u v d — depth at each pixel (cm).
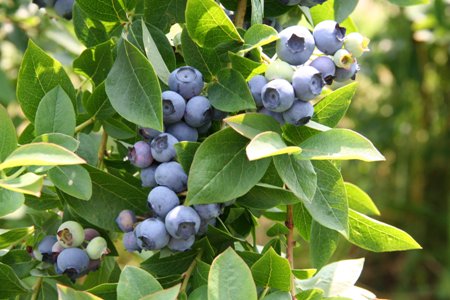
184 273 43
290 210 45
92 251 43
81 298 37
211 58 43
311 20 48
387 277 132
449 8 105
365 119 128
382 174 132
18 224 64
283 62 40
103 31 48
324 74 41
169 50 45
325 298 42
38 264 46
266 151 37
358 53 41
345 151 39
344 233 40
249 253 43
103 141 48
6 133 41
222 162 39
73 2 50
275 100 39
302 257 123
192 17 41
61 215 47
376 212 49
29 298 46
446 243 131
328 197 40
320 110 43
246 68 42
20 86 44
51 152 36
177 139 41
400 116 127
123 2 46
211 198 38
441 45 113
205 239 43
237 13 45
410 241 43
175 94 41
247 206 42
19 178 38
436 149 129
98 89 45
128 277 38
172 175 40
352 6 48
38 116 42
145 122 39
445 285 126
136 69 40
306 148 39
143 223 40
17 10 71
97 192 43
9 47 77
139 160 41
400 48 119
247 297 36
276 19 50
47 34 70
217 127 43
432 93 125
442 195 131
